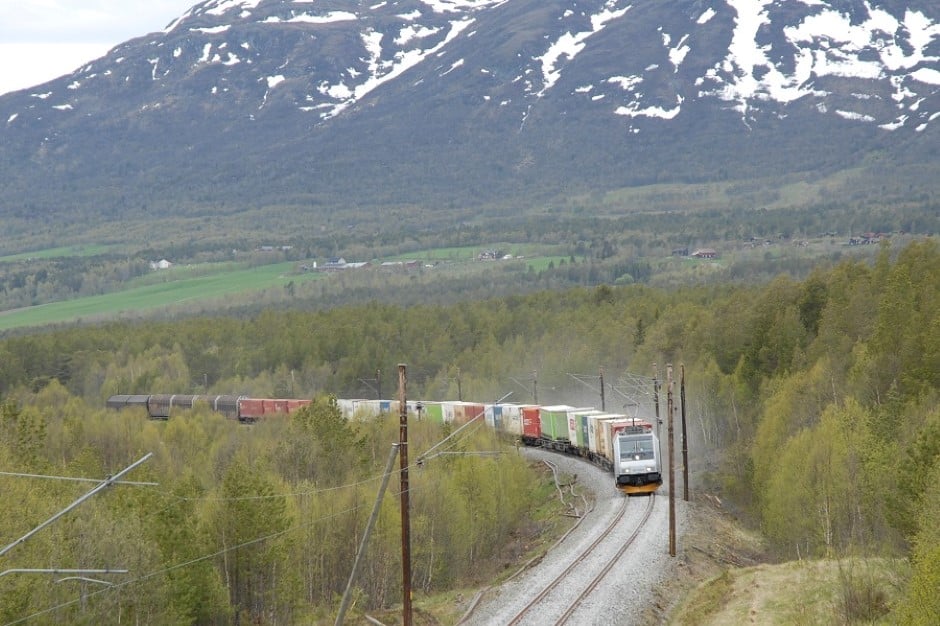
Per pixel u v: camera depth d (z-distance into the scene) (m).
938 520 113.69
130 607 131.38
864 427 164.25
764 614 123.81
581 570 143.75
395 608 139.88
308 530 175.88
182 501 156.50
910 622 99.31
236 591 157.75
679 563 149.88
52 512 136.12
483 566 195.00
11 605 111.19
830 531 157.62
